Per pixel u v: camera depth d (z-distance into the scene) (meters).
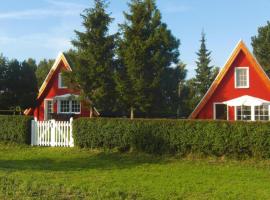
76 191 13.37
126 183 15.07
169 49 43.78
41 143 26.52
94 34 35.72
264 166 19.50
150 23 36.41
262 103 33.19
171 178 16.36
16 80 44.84
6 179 15.44
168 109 52.28
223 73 36.16
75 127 25.06
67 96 42.12
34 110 46.88
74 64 37.09
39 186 14.12
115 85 35.88
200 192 13.52
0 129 27.31
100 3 36.06
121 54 35.59
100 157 22.67
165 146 22.33
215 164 20.30
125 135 23.41
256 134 20.38
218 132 21.12
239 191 13.69
